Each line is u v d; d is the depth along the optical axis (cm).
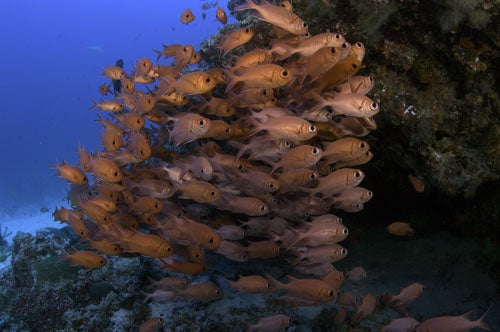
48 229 254
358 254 186
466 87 126
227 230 132
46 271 187
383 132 142
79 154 137
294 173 112
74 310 166
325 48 96
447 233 174
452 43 122
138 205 130
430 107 129
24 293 179
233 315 154
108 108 165
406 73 133
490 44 117
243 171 123
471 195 130
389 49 130
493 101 124
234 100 121
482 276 156
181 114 137
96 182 140
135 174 144
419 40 127
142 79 165
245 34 127
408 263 173
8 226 533
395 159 147
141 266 176
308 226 116
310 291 106
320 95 108
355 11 130
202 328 146
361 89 106
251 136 124
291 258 134
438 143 131
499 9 107
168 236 123
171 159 157
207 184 113
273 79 100
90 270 187
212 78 112
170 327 149
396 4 121
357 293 163
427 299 156
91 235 151
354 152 106
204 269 133
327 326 141
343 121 115
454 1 110
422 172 138
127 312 162
